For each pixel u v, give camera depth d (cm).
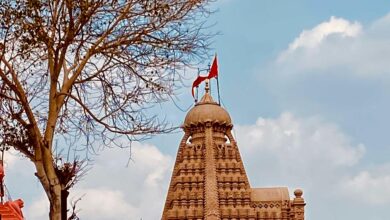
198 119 9131
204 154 8956
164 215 8844
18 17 2434
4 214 3778
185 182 8812
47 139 2441
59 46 2480
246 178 8906
